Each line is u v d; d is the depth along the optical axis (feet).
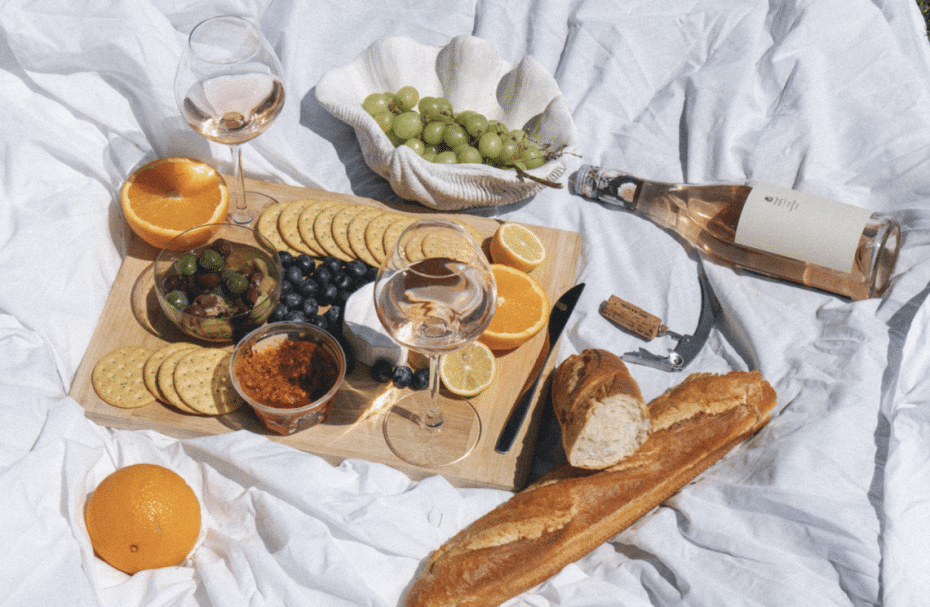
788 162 6.65
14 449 4.75
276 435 5.16
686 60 7.32
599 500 4.57
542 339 5.71
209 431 5.13
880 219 5.92
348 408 5.32
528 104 6.66
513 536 4.45
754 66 7.14
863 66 6.96
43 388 5.06
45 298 5.36
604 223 6.53
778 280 6.15
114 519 4.31
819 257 5.58
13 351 5.13
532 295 5.54
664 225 6.50
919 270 5.77
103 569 4.56
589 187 6.54
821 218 5.55
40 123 5.72
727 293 5.98
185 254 5.41
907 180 6.31
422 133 6.44
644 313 5.85
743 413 4.98
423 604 4.34
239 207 6.06
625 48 7.30
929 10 8.04
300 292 5.57
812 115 6.73
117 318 5.54
